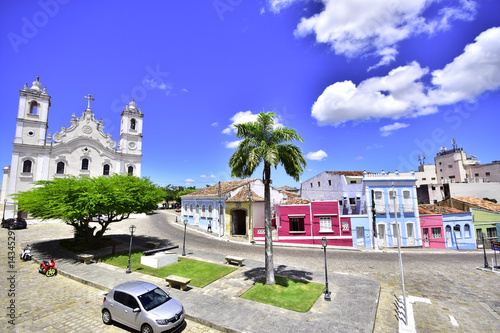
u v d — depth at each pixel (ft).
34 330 29.76
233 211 106.52
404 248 87.35
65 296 40.19
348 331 29.55
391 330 31.09
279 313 33.78
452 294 42.91
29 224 116.06
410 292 43.78
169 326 28.43
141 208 73.10
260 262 60.44
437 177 192.24
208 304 36.45
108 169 144.36
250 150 43.19
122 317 30.45
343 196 111.65
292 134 44.83
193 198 127.75
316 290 41.63
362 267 59.57
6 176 161.38
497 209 98.58
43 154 127.03
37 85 130.62
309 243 89.45
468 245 89.71
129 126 155.84
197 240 91.25
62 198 59.36
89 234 72.38
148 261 55.72
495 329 31.60
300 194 135.44
